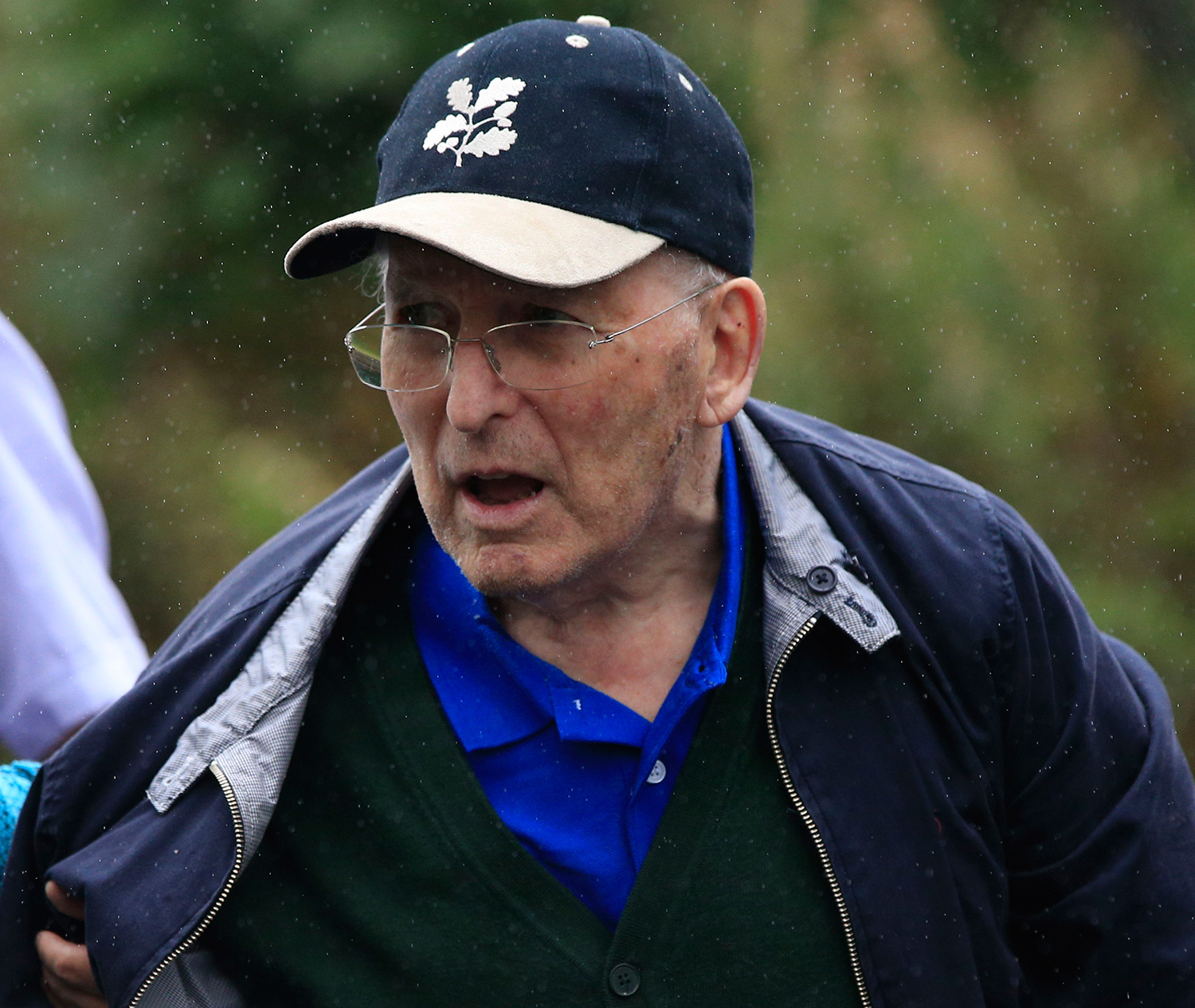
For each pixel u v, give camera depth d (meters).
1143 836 7.17
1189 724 23.67
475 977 6.55
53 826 7.13
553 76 6.47
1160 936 7.08
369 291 7.72
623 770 6.73
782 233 26.38
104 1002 7.14
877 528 7.21
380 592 7.24
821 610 6.81
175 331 28.19
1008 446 25.88
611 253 6.24
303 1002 6.80
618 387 6.37
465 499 6.48
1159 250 26.86
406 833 6.74
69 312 27.88
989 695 7.02
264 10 26.22
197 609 7.80
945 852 6.79
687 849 6.55
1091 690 7.30
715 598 6.94
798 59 26.97
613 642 6.93
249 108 27.08
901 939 6.59
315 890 6.84
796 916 6.58
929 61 27.23
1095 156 26.88
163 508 26.50
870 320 26.12
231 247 28.03
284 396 28.19
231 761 6.71
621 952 6.44
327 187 27.66
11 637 8.59
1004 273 26.67
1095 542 25.42
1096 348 26.62
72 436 27.02
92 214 27.77
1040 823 7.17
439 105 6.61
